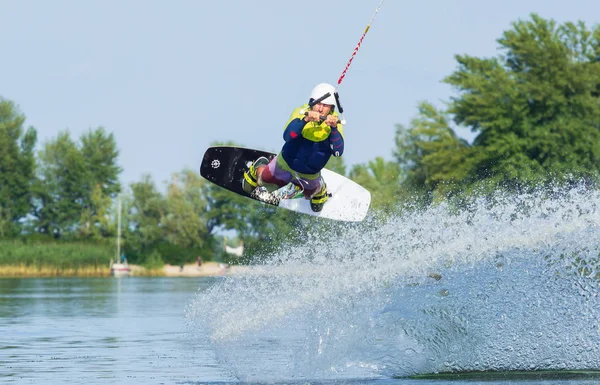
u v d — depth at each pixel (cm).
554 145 16788
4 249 19438
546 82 17225
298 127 3556
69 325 5706
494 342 3484
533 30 17988
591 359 3494
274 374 3397
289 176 3794
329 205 4250
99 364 3769
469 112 17675
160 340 4744
